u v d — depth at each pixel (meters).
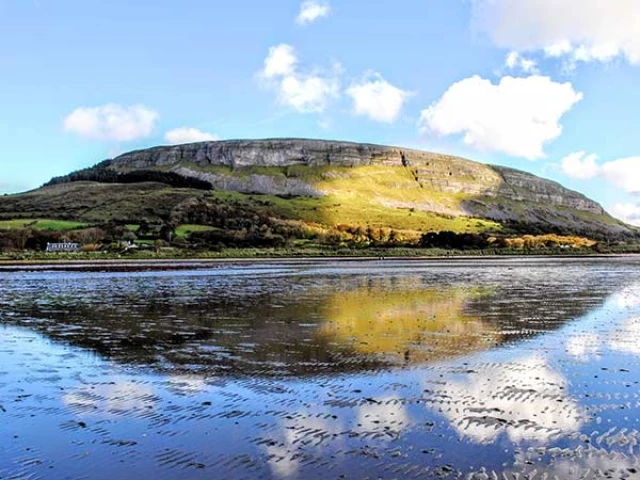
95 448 10.40
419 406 12.74
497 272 67.88
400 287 45.06
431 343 20.19
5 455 10.10
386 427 11.36
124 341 21.16
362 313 28.52
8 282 51.25
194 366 16.92
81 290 42.72
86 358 18.23
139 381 15.25
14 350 19.61
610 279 54.62
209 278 56.25
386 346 19.67
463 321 25.61
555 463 9.60
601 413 12.17
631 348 19.19
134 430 11.35
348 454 9.99
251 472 9.29
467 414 12.14
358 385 14.58
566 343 20.12
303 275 61.25
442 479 8.97
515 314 28.03
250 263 92.25
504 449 10.20
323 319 26.45
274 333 22.58
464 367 16.44
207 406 12.92
